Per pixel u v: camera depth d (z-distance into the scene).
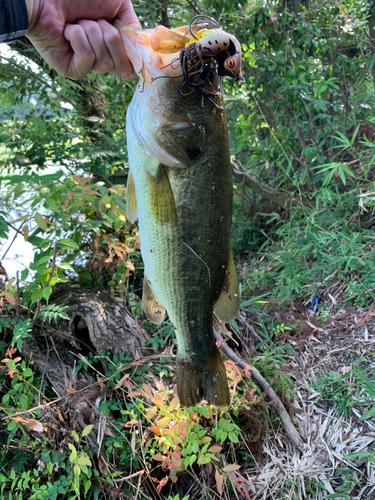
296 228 1.02
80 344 0.63
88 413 0.58
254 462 0.61
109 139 1.03
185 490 0.59
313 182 1.11
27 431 0.58
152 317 0.49
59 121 1.11
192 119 0.39
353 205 1.00
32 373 0.57
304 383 0.70
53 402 0.55
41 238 0.64
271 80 1.14
